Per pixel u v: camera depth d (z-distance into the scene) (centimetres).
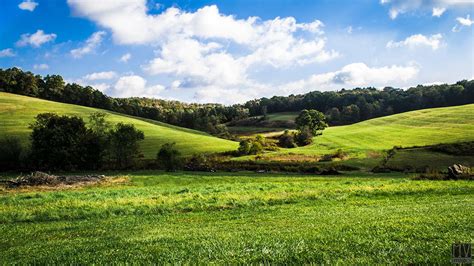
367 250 984
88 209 2847
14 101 15012
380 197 2972
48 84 19550
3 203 3372
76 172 8194
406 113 16300
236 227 1780
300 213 2231
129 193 3912
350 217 1812
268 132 16138
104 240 1623
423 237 1107
